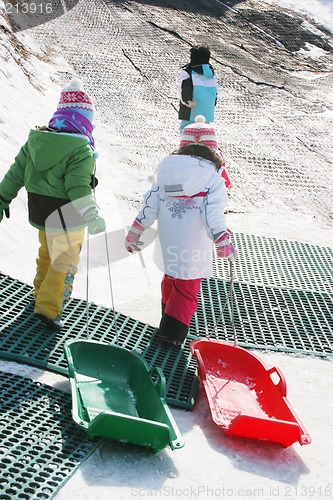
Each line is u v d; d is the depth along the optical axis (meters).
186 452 3.37
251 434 3.48
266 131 9.91
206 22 13.70
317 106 11.04
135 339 4.53
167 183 4.21
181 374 4.18
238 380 4.15
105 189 7.33
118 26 12.72
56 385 3.74
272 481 3.26
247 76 11.75
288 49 13.27
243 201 7.81
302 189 8.35
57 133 3.93
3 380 3.68
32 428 3.29
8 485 2.86
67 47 11.45
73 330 4.41
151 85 10.78
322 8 15.16
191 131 4.61
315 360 4.67
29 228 5.68
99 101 9.93
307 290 5.77
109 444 3.28
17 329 4.23
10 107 7.50
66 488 2.92
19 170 4.20
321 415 3.98
